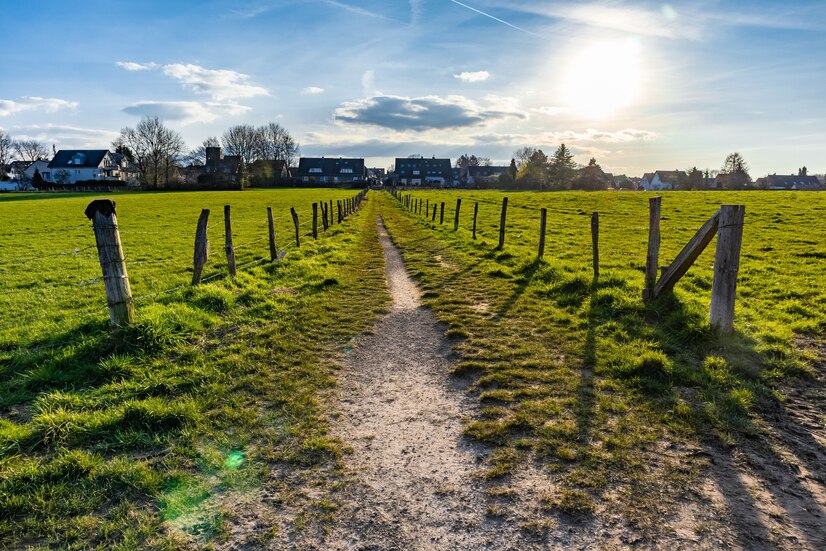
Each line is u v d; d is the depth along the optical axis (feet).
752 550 10.77
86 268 48.32
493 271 41.29
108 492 12.98
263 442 15.55
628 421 16.21
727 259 21.44
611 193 204.23
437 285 37.78
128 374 20.31
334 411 17.60
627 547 10.93
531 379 19.77
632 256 48.88
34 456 14.65
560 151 367.66
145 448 15.12
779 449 14.48
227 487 13.30
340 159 517.14
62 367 20.85
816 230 69.51
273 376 20.47
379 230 87.71
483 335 25.39
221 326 26.50
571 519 11.84
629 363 20.24
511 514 12.08
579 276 34.91
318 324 27.68
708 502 12.31
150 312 25.64
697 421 16.02
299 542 11.30
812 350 22.03
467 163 606.55
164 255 56.34
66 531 11.55
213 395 18.51
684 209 109.81
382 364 22.08
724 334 21.86
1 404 17.94
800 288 33.53
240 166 405.18
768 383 18.70
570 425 16.03
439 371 21.17
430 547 11.10
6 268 48.37
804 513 11.87
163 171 360.89
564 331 25.43
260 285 36.35
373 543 11.25
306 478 13.70
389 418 17.10
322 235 70.49
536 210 115.14
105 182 357.20
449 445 15.29
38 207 146.72
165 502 12.57
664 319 25.71
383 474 13.83
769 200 129.39
